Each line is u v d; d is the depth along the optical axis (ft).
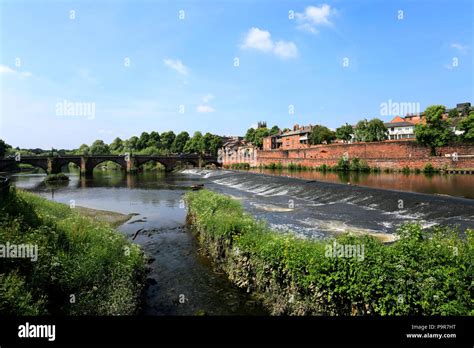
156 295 42.47
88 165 322.34
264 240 41.01
